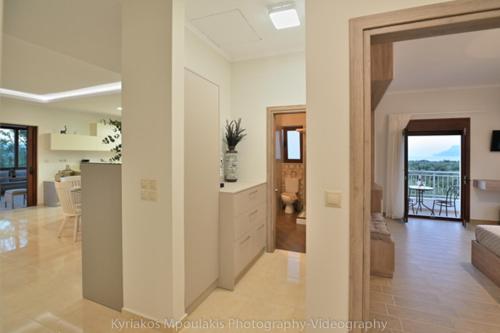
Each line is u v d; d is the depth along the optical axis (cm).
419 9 130
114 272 211
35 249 341
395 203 521
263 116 357
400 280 270
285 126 580
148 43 185
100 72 396
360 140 141
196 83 219
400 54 338
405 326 199
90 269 223
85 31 250
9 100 579
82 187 223
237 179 368
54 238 384
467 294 243
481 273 284
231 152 345
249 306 221
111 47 285
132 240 195
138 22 188
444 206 534
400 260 321
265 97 356
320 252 151
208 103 237
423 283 264
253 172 361
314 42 149
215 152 249
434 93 506
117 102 591
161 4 180
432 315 212
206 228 234
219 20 272
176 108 183
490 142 476
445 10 126
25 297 230
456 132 496
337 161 146
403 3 133
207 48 319
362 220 143
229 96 371
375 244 279
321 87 148
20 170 669
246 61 366
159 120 183
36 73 400
